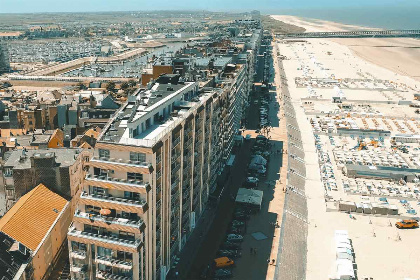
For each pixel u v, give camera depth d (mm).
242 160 194875
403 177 182750
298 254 126250
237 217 141625
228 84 181250
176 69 186625
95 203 88938
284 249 125750
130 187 87625
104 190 89562
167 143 98375
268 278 111812
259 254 122375
